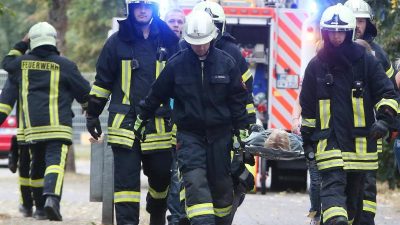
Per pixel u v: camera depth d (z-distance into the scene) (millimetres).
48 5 41750
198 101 14844
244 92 15031
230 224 15617
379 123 14930
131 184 16656
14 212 23453
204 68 14852
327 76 15125
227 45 17000
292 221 22312
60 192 20406
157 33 16812
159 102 15344
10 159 21734
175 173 17500
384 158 31141
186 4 31484
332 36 15008
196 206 14562
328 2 24016
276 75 32156
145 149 16672
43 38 20844
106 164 19859
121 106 16641
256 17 32031
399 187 31641
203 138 14945
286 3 33188
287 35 32094
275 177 32469
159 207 17609
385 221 22672
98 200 20031
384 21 28656
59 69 20797
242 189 15742
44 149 21016
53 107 20734
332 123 15156
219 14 17062
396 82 17641
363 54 15141
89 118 16891
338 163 15039
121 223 16641
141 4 16516
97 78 16766
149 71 16656
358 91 15070
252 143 17531
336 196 14953
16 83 21047
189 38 14609
